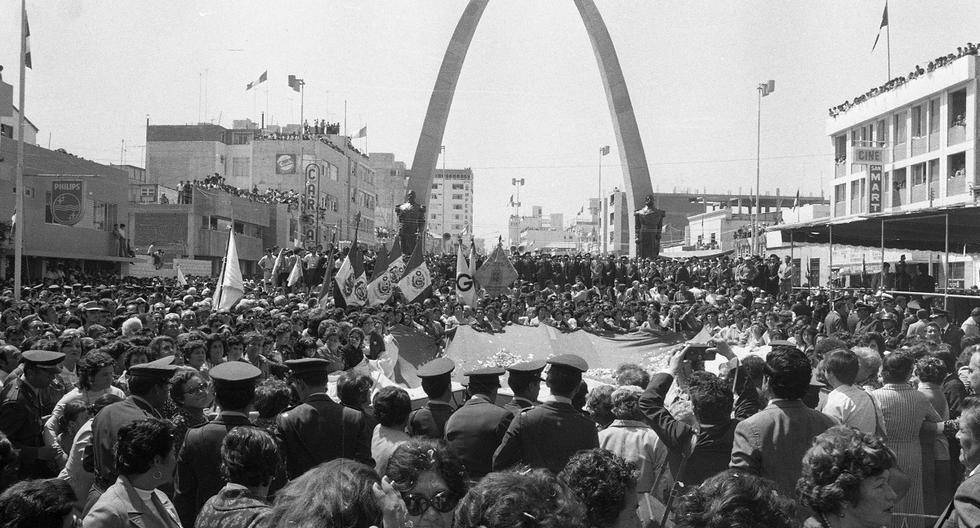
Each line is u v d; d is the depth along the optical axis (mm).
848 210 53469
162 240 50438
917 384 7871
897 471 5316
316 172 75812
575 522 2895
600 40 52125
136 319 12219
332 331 11922
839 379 6414
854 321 20094
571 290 33438
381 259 20250
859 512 3998
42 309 15789
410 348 16234
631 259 41188
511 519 2781
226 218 55344
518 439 6004
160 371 6840
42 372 7844
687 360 8156
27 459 7457
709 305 23984
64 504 4027
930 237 28766
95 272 40469
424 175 51406
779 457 5340
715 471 6004
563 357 6219
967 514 3754
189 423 7098
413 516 4477
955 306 23609
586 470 4023
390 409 6590
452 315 22969
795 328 16375
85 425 6633
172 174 77938
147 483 5000
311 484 3275
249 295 25172
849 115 52969
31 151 35312
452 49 51500
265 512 4188
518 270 40500
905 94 46031
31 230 35094
